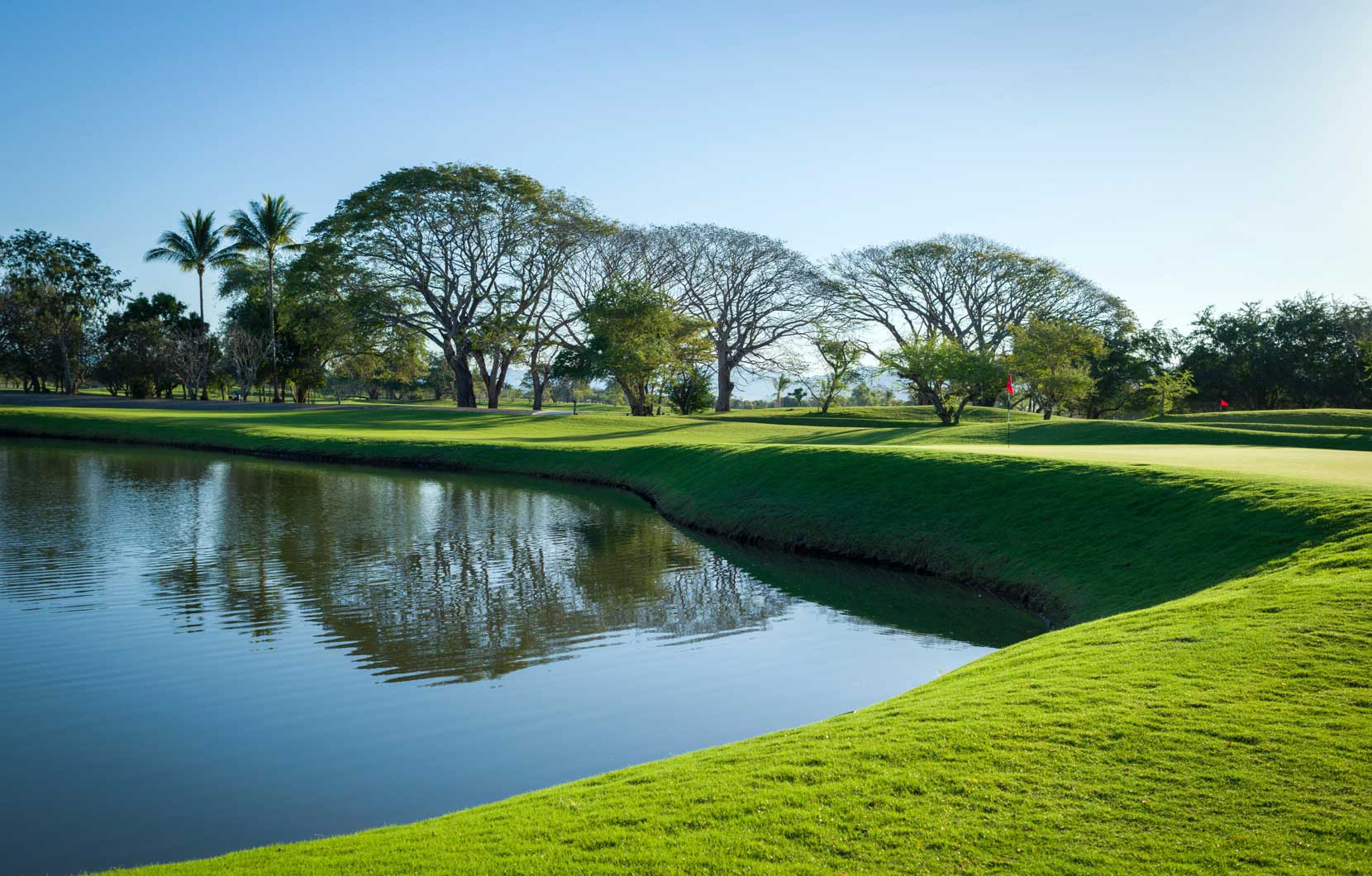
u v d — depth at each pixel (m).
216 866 5.26
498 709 10.35
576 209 61.22
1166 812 5.28
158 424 48.88
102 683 11.20
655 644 13.06
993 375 52.78
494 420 55.03
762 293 70.81
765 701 10.65
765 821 5.39
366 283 58.41
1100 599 13.65
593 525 23.88
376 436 44.25
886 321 72.19
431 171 57.44
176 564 18.19
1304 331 68.81
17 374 74.38
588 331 62.41
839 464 24.55
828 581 17.23
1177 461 20.53
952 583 17.03
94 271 75.06
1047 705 7.21
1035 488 19.34
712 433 48.66
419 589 16.33
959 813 5.36
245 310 75.25
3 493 27.75
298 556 19.12
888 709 7.84
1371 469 18.11
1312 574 10.77
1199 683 7.40
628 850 5.08
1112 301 69.81
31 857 7.02
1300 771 5.67
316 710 10.32
